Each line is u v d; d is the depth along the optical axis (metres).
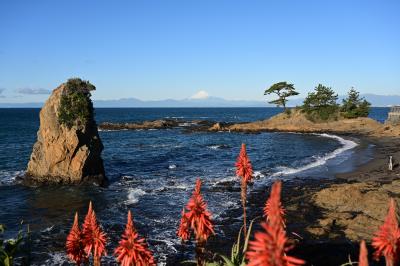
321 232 21.53
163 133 95.38
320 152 57.19
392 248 7.53
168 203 30.08
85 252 10.08
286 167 44.91
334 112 101.31
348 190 27.17
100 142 39.09
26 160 50.94
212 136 87.06
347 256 18.14
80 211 28.50
